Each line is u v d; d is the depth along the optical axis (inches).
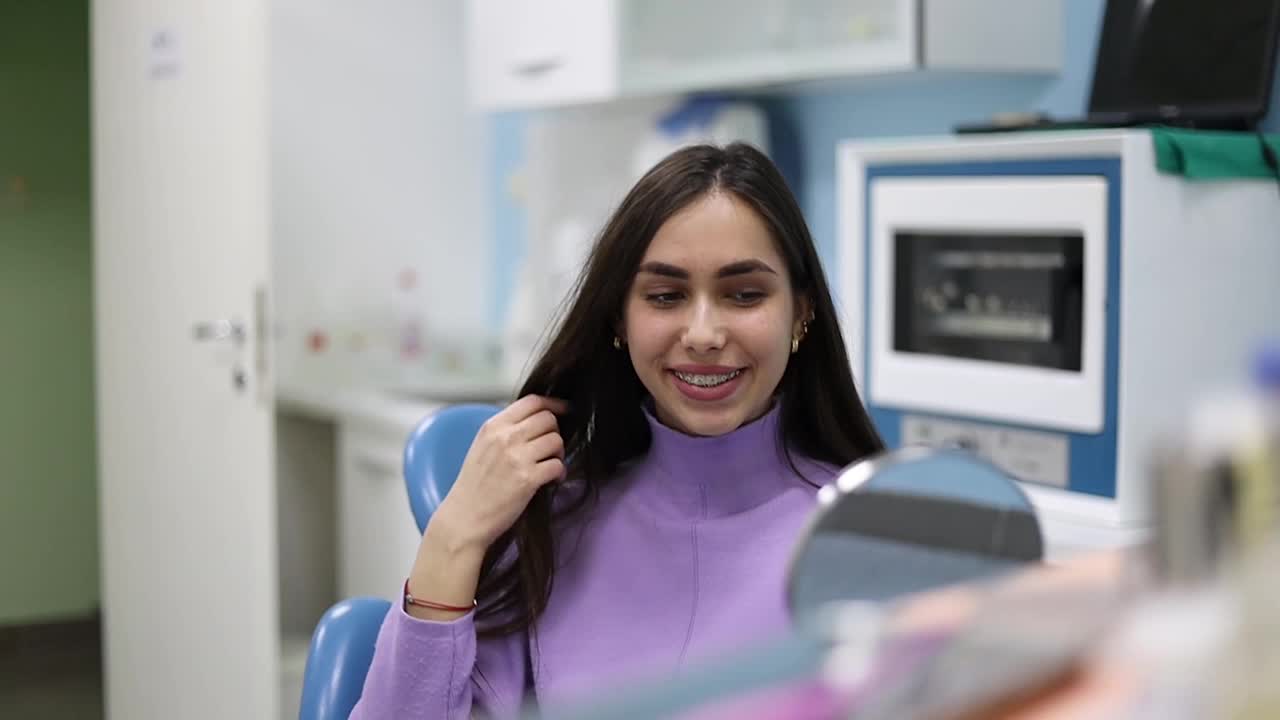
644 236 47.5
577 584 49.9
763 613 46.4
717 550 48.5
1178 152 70.9
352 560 132.3
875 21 92.7
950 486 21.9
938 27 90.0
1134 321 70.5
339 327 147.9
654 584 48.8
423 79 151.8
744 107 115.8
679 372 48.1
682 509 49.9
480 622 50.9
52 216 184.4
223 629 122.9
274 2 143.1
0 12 179.8
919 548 21.6
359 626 54.6
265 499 117.0
